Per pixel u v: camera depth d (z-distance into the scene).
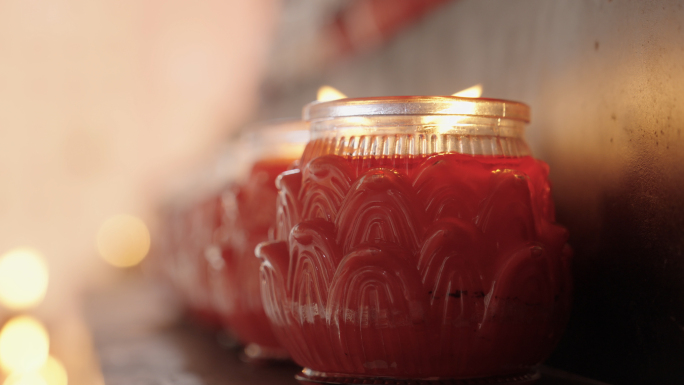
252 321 0.34
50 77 1.59
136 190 1.57
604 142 0.29
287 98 0.70
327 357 0.27
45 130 1.60
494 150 0.27
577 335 0.30
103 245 1.54
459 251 0.26
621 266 0.28
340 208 0.27
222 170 0.42
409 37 0.42
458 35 0.38
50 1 1.59
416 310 0.26
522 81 0.33
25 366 1.40
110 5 1.57
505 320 0.26
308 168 0.27
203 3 1.08
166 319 0.59
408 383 0.26
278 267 0.28
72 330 1.55
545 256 0.26
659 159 0.26
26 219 1.58
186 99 1.24
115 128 1.59
